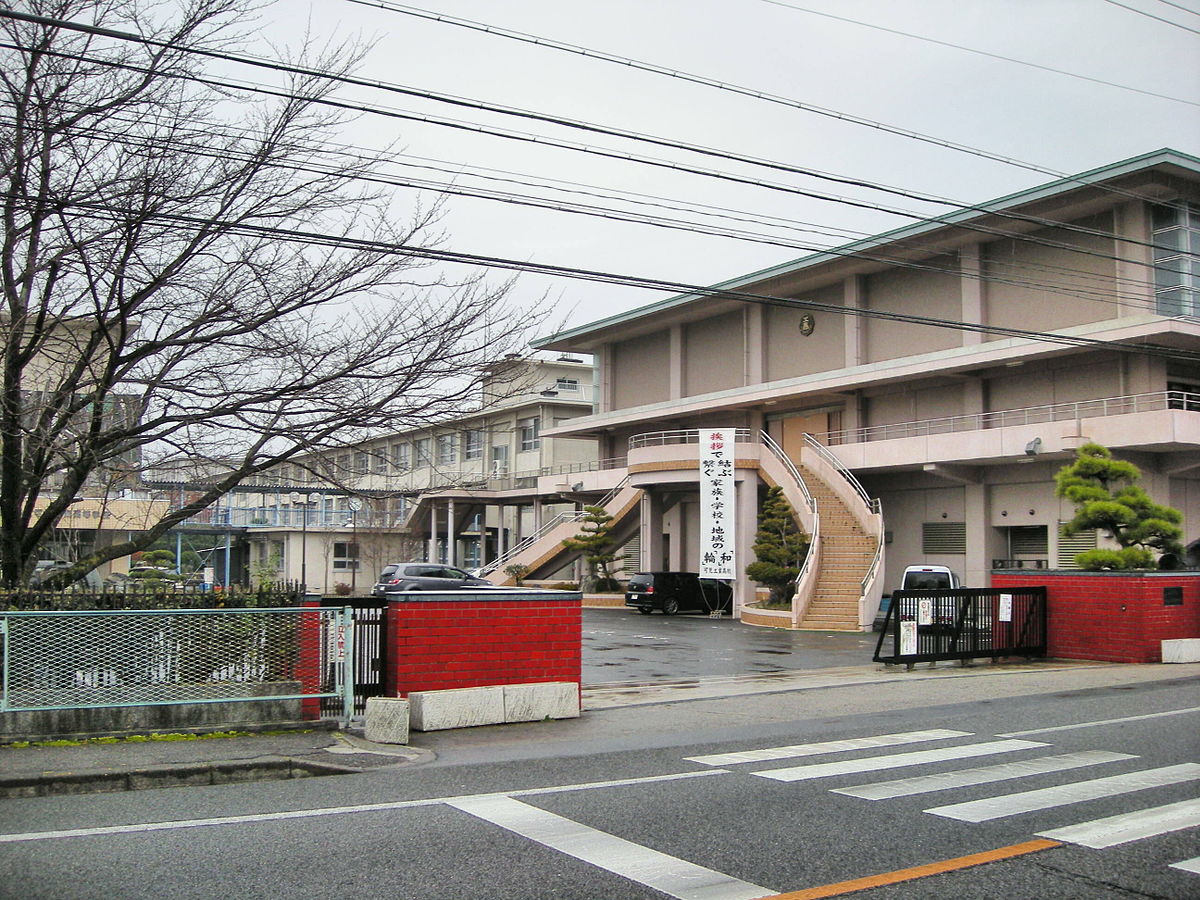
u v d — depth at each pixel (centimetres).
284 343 1173
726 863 618
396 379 1205
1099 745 1030
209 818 718
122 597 1044
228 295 1171
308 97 1117
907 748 1014
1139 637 1912
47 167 1077
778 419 4209
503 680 1227
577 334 5053
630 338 5059
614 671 1911
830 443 3900
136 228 1088
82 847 642
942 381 3484
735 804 766
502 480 5319
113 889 561
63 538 1783
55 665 968
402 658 1168
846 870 606
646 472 3819
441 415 1235
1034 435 2911
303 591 1171
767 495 3619
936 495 3497
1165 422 2612
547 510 5669
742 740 1066
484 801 773
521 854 632
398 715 1024
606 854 634
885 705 1360
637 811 744
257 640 1069
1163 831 695
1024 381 3225
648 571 3847
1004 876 598
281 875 588
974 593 1934
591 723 1198
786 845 657
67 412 1145
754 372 4253
